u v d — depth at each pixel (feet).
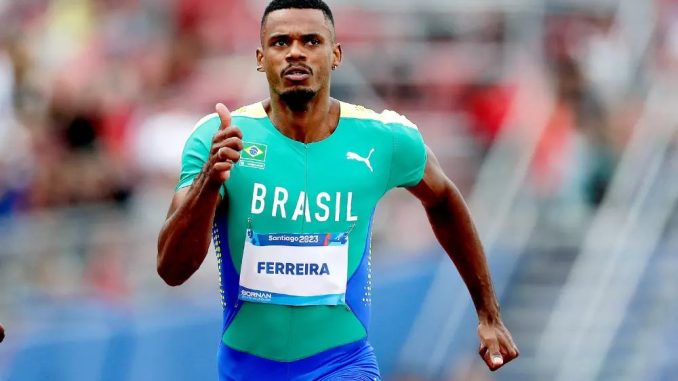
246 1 166.71
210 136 68.03
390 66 157.58
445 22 160.15
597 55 161.58
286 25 66.49
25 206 136.67
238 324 68.80
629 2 165.27
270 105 69.21
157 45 159.94
